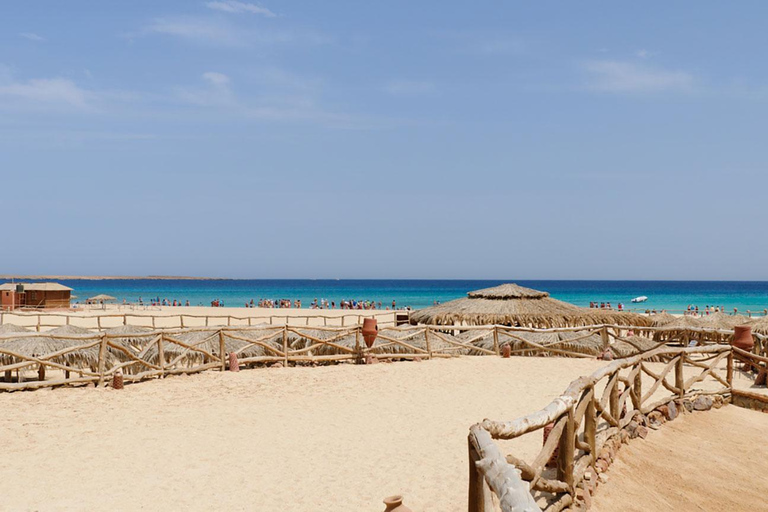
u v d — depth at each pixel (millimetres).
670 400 11000
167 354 14648
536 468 5750
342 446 8805
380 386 13297
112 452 8367
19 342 13641
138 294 126312
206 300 104812
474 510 4711
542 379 14547
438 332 18812
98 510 6438
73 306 58750
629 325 20234
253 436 9281
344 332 16891
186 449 8562
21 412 10234
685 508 7398
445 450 8617
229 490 7066
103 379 12367
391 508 5359
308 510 6539
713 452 9445
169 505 6617
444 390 13016
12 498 6688
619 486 7645
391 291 151625
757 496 7961
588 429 7488
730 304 90812
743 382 14070
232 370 14453
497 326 18766
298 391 12586
